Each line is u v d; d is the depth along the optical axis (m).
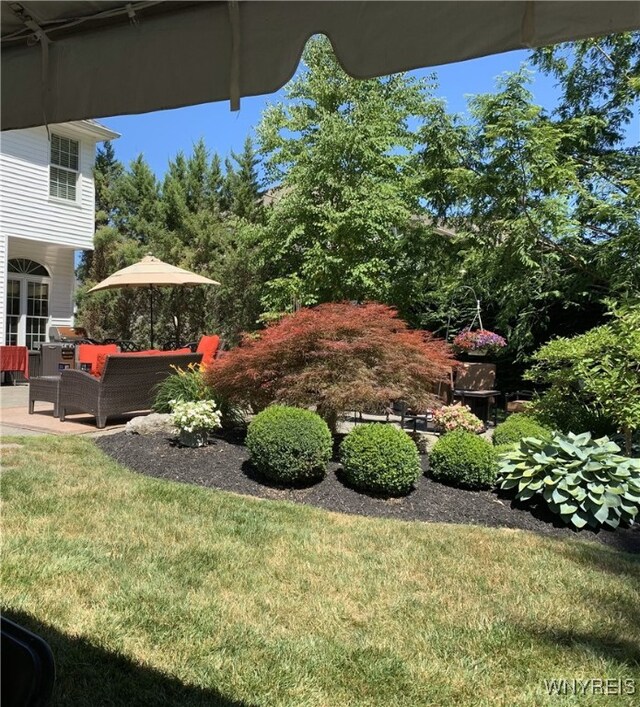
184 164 15.88
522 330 10.02
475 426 6.86
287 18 1.70
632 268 8.09
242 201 14.66
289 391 5.52
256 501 4.50
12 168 11.47
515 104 8.12
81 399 7.11
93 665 2.27
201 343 9.03
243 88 1.77
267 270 13.15
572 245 8.84
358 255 10.71
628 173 9.16
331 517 4.25
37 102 2.12
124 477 4.88
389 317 6.07
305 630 2.65
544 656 2.54
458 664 2.45
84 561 3.15
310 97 11.51
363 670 2.37
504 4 1.49
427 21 1.56
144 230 15.30
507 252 8.52
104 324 14.77
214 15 1.81
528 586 3.22
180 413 5.77
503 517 4.53
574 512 4.41
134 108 1.95
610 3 1.42
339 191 10.64
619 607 3.01
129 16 1.88
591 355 5.36
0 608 2.58
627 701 2.25
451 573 3.35
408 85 11.69
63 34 2.04
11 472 4.77
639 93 9.24
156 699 2.10
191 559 3.30
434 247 10.67
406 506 4.63
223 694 2.16
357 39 1.63
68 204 12.70
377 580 3.20
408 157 11.03
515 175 8.02
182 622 2.62
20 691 1.21
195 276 10.55
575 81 10.55
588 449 4.58
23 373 11.39
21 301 12.43
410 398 5.64
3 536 3.41
